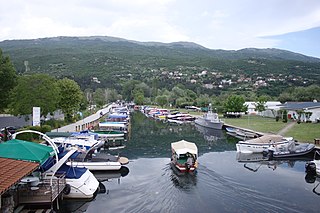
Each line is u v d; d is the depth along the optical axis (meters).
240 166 30.12
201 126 68.00
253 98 114.06
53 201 17.77
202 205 18.34
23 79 45.41
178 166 26.27
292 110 69.50
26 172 14.70
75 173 20.70
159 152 37.38
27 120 50.44
